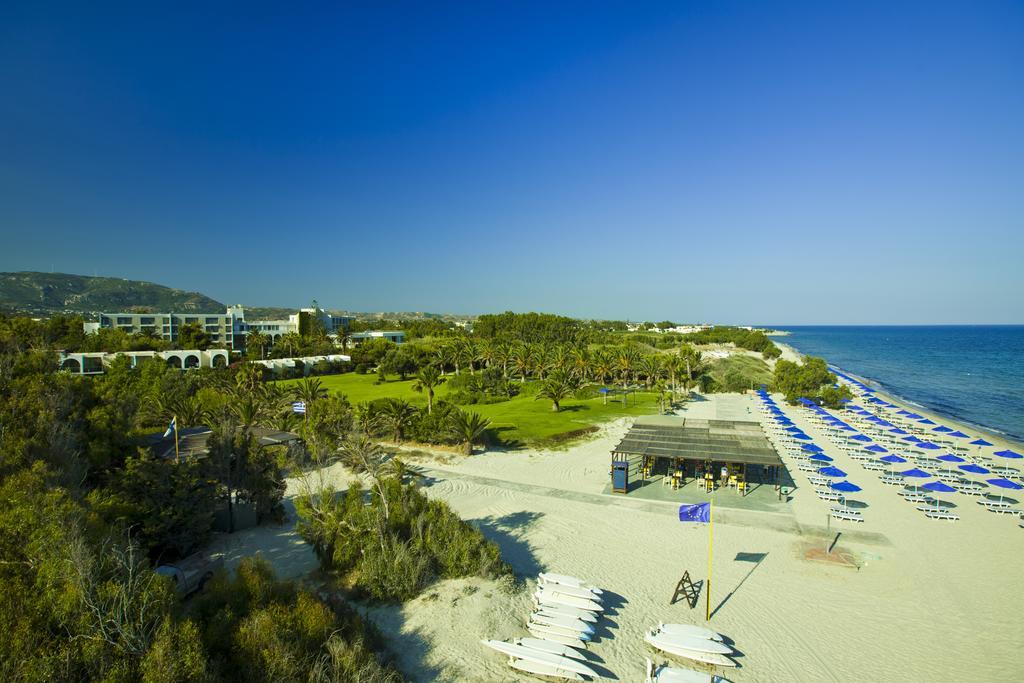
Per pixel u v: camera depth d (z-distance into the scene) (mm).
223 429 27859
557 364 84375
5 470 18453
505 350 90500
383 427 44125
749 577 22531
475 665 16344
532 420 55188
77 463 22000
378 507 22547
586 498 32219
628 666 16578
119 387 55062
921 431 55156
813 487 35219
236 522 26938
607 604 20219
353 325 177125
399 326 190750
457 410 45781
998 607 20344
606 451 43750
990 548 25594
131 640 12812
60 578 13484
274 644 14117
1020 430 62094
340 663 14406
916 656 17344
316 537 22594
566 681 15852
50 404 23688
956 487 34969
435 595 19875
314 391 56344
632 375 87875
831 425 56844
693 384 83500
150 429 43188
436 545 21828
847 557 24453
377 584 19719
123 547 16234
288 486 33969
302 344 119188
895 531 27641
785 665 16781
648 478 36531
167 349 101000
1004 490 35094
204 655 13258
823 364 78438
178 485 23469
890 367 144750
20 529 14812
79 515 16359
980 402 83438
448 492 32875
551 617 18562
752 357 128375
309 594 17062
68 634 12664
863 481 36938
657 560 24047
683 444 36156
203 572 20453
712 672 16375
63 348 85438
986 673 16516
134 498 22094
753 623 19125
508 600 19938
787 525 28234
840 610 20031
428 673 15891
